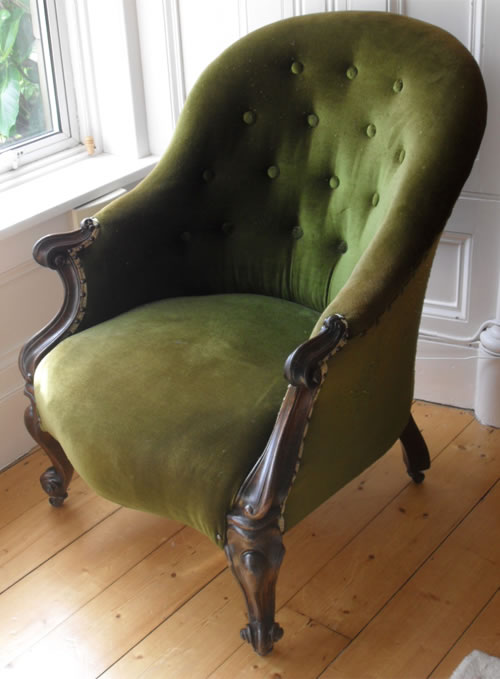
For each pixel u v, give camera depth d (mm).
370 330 1452
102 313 1825
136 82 2311
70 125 2393
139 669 1595
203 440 1453
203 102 1834
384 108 1691
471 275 2082
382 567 1794
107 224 1798
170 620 1692
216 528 1439
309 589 1749
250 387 1545
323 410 1442
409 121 1604
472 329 2148
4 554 1870
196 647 1633
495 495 1973
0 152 2238
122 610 1720
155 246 1870
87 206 2166
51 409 1618
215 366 1595
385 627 1655
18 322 2121
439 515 1925
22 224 2000
